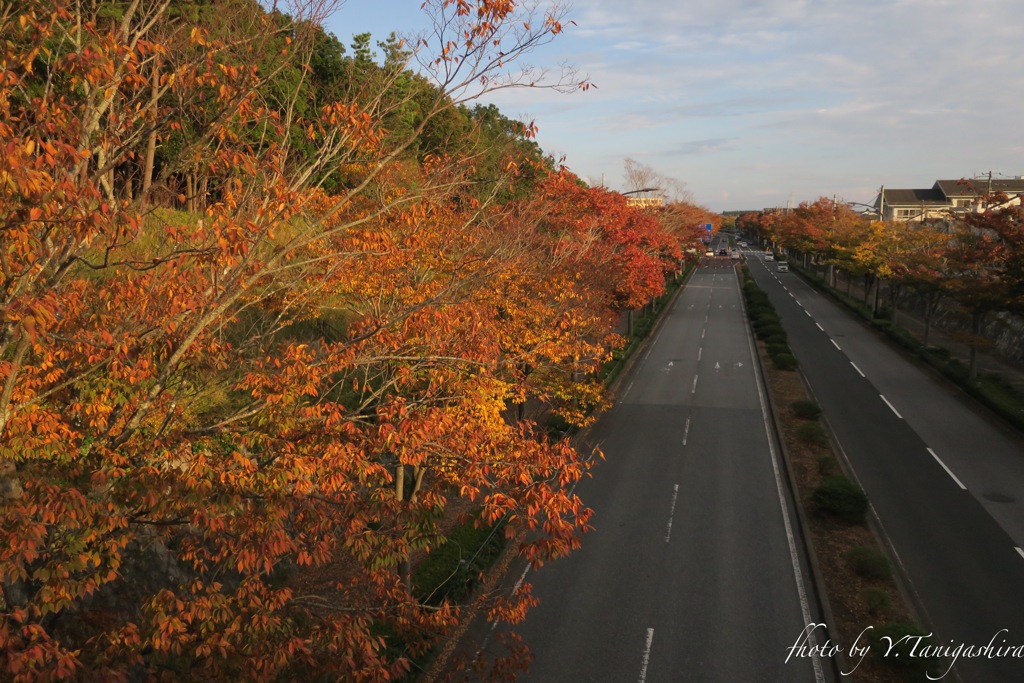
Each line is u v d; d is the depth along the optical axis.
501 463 10.27
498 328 16.58
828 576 17.88
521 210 21.55
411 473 19.05
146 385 10.30
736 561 18.78
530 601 9.86
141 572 12.30
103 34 8.27
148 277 8.50
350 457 8.84
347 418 9.39
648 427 30.47
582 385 24.48
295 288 12.39
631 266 30.97
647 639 15.40
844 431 29.64
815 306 70.19
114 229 7.04
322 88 17.59
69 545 7.17
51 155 6.23
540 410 27.61
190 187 13.11
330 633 8.15
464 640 15.18
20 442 8.05
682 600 16.94
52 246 7.54
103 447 8.29
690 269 107.56
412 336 11.02
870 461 25.95
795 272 107.88
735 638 15.42
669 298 71.50
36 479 7.44
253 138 13.72
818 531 20.36
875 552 18.12
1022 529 20.27
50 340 7.92
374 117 10.44
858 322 59.72
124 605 11.57
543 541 8.71
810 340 51.06
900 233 55.12
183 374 9.70
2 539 6.43
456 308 11.98
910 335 48.81
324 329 20.23
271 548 7.52
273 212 8.91
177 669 8.30
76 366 8.90
